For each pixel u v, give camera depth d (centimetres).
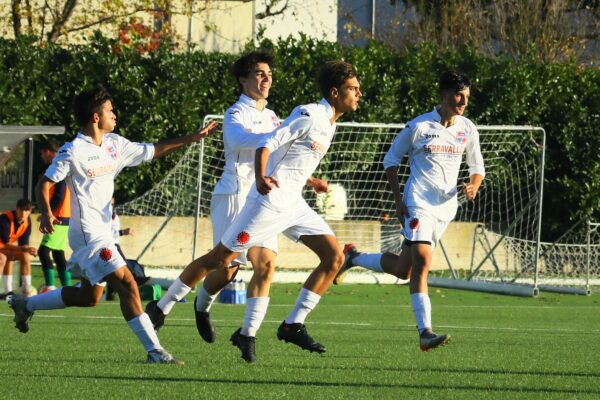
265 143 2694
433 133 3164
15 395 2138
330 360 2917
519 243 7488
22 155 5506
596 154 7850
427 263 3064
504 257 7862
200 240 7275
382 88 7525
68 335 3512
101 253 2669
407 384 2416
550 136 7888
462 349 3338
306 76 7394
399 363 2875
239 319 4497
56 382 2333
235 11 10938
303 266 7400
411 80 7600
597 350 3372
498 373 2670
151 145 2808
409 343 3503
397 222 7556
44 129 5431
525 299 6228
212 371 2573
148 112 7094
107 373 2492
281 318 4594
